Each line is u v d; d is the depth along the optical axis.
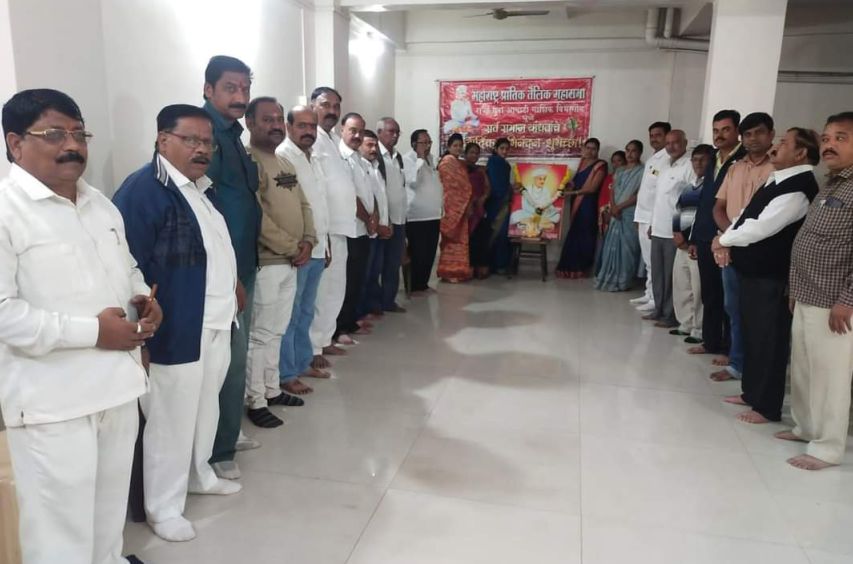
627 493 2.30
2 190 1.39
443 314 4.86
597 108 6.68
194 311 1.90
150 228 1.84
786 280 2.81
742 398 3.14
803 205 2.69
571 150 6.82
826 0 5.61
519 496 2.26
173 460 1.97
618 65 6.55
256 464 2.46
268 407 3.01
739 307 3.17
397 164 4.72
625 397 3.23
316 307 3.54
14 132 1.38
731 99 4.36
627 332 4.46
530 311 5.02
